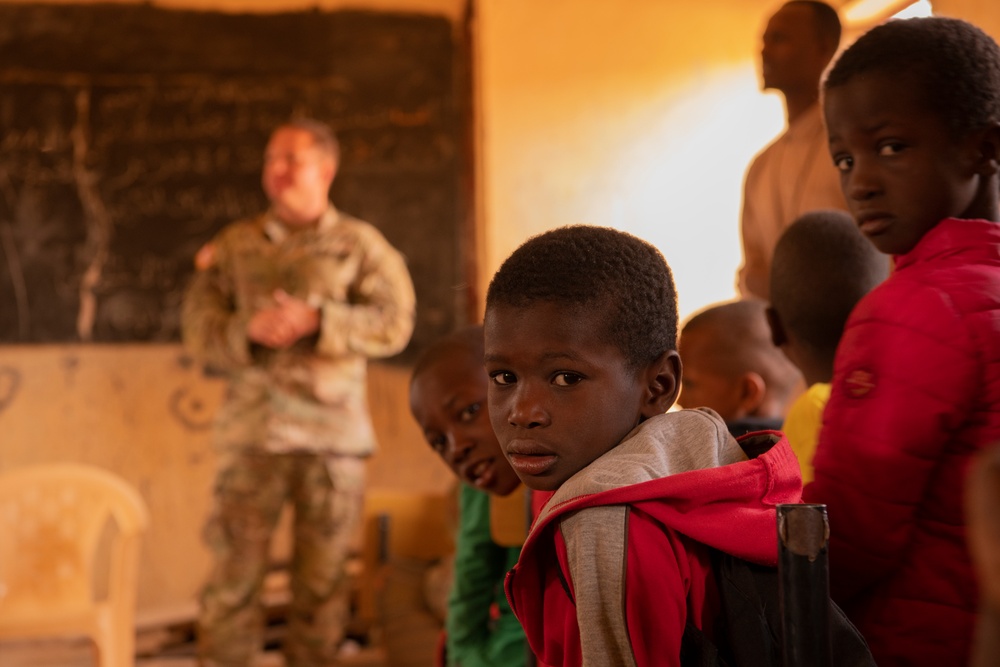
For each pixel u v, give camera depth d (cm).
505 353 77
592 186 448
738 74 445
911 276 97
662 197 445
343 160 471
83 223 455
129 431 452
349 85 473
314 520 353
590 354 76
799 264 125
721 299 441
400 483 463
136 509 328
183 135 464
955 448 93
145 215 460
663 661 71
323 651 354
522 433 77
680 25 447
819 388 125
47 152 453
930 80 97
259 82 469
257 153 468
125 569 322
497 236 451
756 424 131
